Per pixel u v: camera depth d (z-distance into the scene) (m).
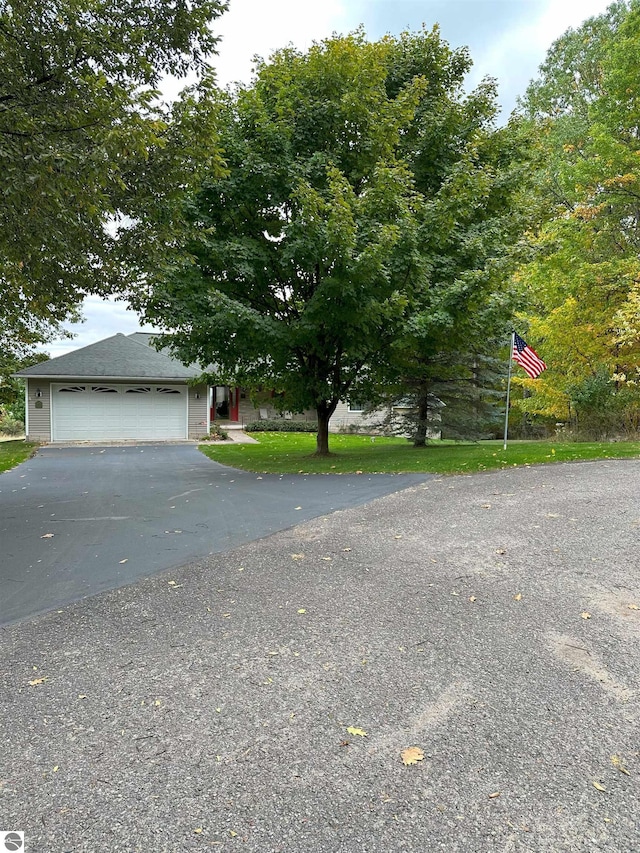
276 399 13.39
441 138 11.05
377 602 3.56
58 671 2.76
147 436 20.59
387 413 17.52
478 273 9.59
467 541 4.88
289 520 5.98
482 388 14.47
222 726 2.25
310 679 2.62
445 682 2.56
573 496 6.43
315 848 1.61
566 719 2.25
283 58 10.76
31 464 13.07
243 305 10.02
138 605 3.63
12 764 2.03
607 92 18.02
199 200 9.95
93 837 1.67
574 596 3.58
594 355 15.12
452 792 1.84
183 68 5.94
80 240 5.70
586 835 1.64
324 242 9.04
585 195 17.08
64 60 5.10
